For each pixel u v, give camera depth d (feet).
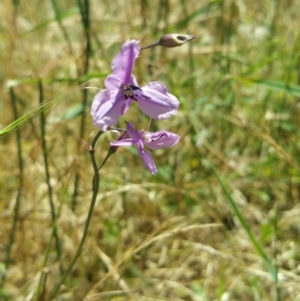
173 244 1.47
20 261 1.41
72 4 1.97
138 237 1.48
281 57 1.67
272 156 1.58
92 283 1.39
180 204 1.51
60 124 1.51
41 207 1.47
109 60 1.68
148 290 1.34
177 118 1.62
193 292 1.39
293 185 1.57
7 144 1.56
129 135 1.02
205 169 1.59
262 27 1.81
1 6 1.79
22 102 1.50
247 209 1.56
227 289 1.40
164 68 1.62
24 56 1.73
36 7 2.01
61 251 1.35
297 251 1.47
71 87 1.62
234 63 1.80
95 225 1.44
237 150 1.68
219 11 1.82
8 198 1.52
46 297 1.32
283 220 1.49
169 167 1.56
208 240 1.50
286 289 1.38
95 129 1.44
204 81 1.76
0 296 1.32
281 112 1.63
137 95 0.96
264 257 1.22
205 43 1.84
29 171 1.43
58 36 1.86
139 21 1.76
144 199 1.52
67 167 1.42
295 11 1.89
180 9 1.88
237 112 1.64
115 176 1.51
